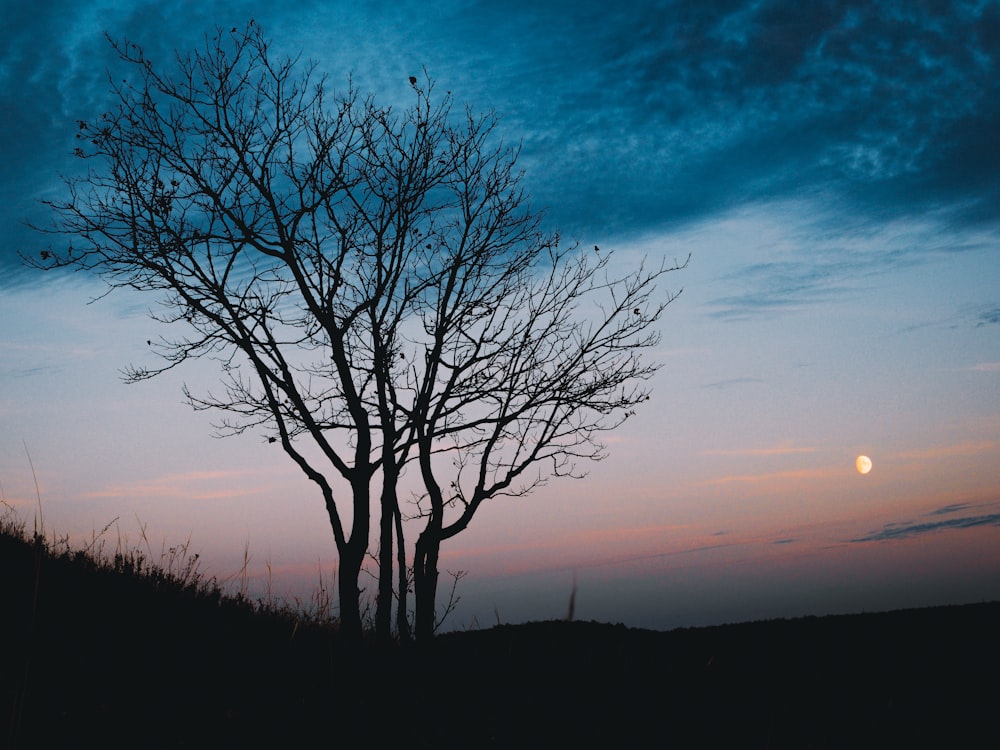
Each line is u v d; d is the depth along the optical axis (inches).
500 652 360.8
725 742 253.6
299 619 367.9
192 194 422.0
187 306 426.6
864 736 268.2
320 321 423.8
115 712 201.3
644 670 340.5
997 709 298.7
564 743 235.8
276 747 199.3
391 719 232.5
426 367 442.0
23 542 343.9
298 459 411.2
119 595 311.7
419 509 470.3
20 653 225.1
